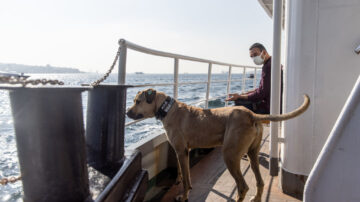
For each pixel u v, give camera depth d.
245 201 2.88
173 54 3.60
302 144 2.87
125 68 2.75
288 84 2.90
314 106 2.77
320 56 2.70
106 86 1.90
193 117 2.88
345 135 1.15
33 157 1.25
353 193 1.16
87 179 1.42
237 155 2.60
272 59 3.26
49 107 1.22
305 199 1.25
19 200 1.71
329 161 1.19
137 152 2.28
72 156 1.31
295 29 2.79
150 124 8.19
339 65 2.65
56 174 1.28
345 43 2.62
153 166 3.29
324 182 1.21
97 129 1.93
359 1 2.55
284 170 3.02
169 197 3.06
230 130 2.63
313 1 2.67
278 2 3.16
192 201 2.91
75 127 1.31
